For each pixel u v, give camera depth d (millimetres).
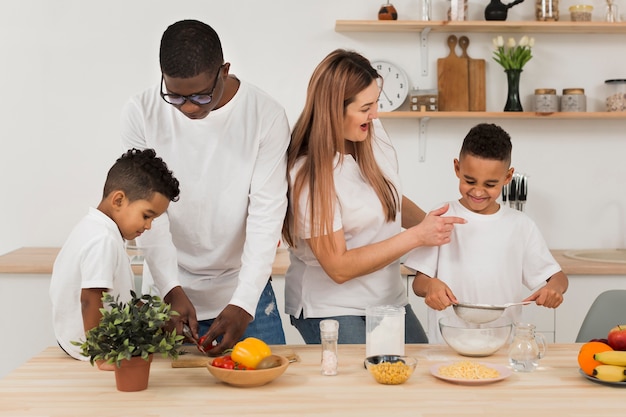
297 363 1845
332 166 2117
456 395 1581
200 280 2303
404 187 3832
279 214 2121
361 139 2164
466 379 1651
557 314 3268
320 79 2127
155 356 1910
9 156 3785
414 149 3818
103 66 3768
